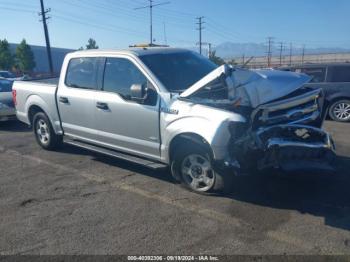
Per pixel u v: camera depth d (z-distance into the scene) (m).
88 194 5.17
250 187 5.18
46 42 36.28
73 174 6.03
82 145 6.44
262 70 5.39
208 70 5.90
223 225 4.16
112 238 3.94
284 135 4.88
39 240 3.95
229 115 4.44
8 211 4.68
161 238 3.91
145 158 5.52
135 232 4.05
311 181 5.40
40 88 7.21
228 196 4.92
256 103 4.58
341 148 7.38
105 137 5.98
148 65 5.40
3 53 54.09
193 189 5.06
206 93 4.72
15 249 3.78
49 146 7.38
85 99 6.15
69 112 6.57
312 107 5.26
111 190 5.29
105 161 6.70
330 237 3.86
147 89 5.12
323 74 11.08
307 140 4.86
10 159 6.99
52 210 4.68
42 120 7.39
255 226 4.12
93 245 3.81
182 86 5.31
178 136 4.92
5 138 8.89
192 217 4.37
